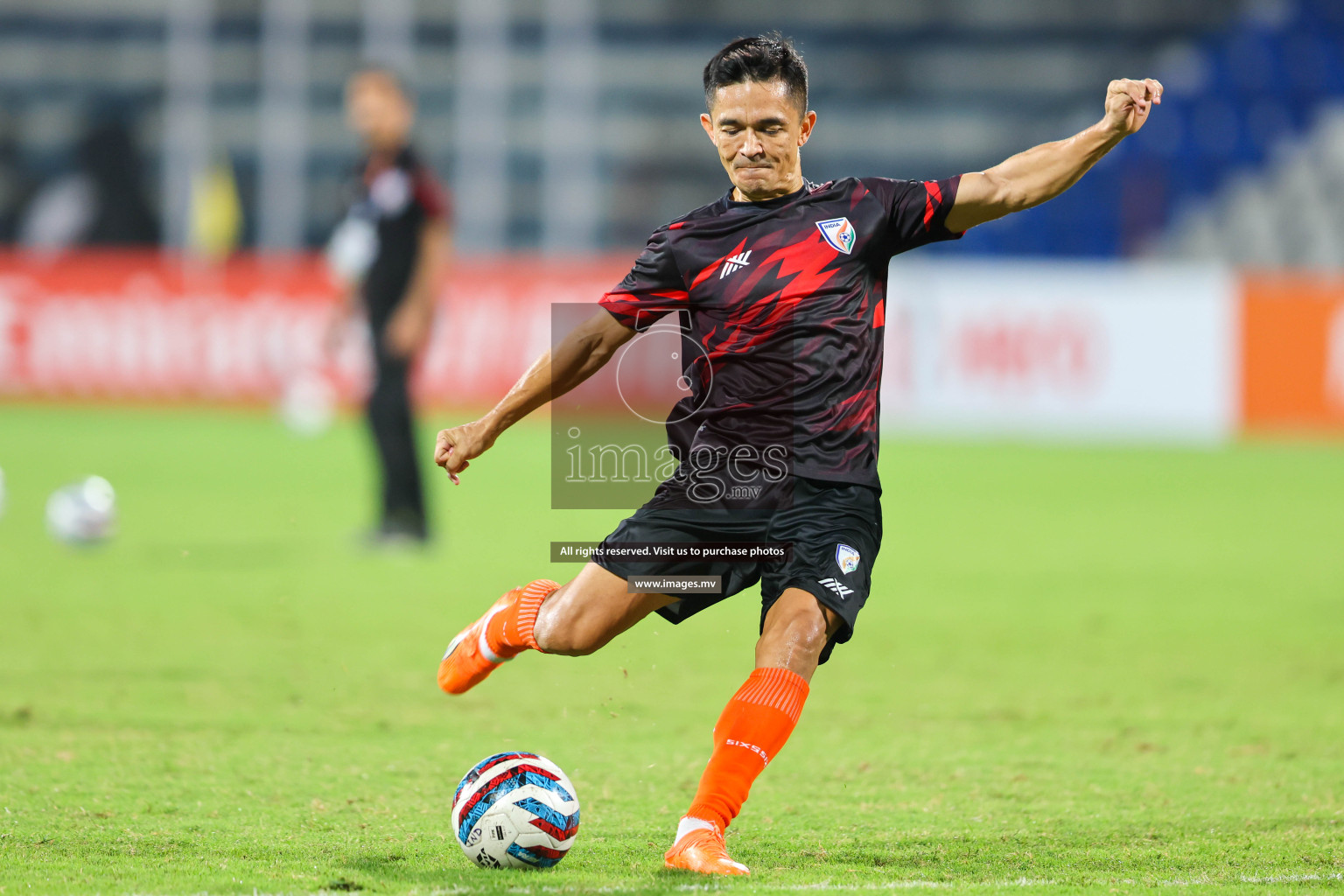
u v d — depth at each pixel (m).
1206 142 87.56
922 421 65.81
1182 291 65.00
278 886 12.16
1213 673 23.62
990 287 65.56
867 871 12.91
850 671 23.77
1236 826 14.64
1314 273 78.12
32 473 48.53
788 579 13.23
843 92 91.06
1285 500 48.69
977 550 38.56
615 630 13.70
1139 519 44.41
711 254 13.50
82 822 14.36
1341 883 12.53
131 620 26.70
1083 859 13.35
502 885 12.21
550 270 66.19
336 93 87.31
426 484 36.62
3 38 89.31
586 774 16.91
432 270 33.81
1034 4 90.69
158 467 51.41
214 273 67.69
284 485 47.97
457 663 14.68
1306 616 29.22
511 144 87.88
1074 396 65.44
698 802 12.71
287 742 18.14
